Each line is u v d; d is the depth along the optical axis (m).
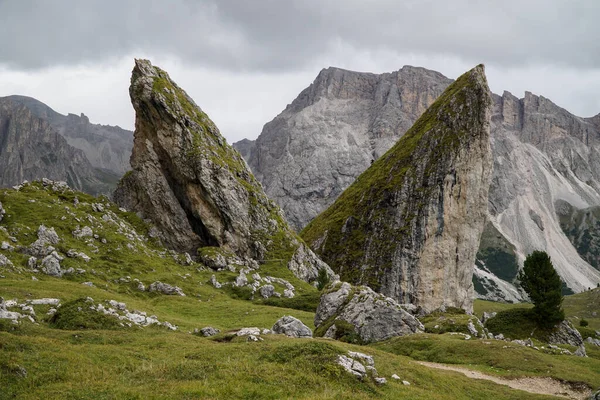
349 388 35.38
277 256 153.75
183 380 33.75
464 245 197.38
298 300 110.31
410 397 36.62
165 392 31.12
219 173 159.88
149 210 158.38
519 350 62.59
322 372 36.62
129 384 32.66
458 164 198.12
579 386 52.44
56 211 123.75
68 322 50.47
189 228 157.25
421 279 189.62
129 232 133.38
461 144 199.62
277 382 34.12
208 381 33.47
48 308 57.25
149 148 162.00
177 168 158.88
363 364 40.19
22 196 129.00
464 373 53.88
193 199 157.88
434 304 189.00
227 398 31.05
